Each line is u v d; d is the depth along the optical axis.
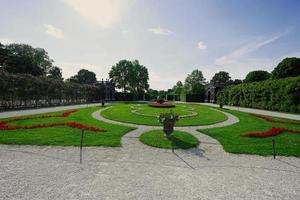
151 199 4.91
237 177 6.50
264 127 15.77
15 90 27.05
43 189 5.27
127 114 22.70
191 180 6.16
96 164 7.37
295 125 17.02
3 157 7.86
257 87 36.66
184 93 73.62
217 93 56.69
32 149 9.05
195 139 11.63
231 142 11.14
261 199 5.07
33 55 64.88
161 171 6.86
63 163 7.37
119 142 10.59
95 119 18.83
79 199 4.81
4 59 50.84
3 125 13.79
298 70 45.06
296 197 5.20
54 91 36.19
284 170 7.23
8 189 5.21
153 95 91.00
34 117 17.91
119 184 5.73
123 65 80.00
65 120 17.06
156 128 14.98
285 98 29.64
